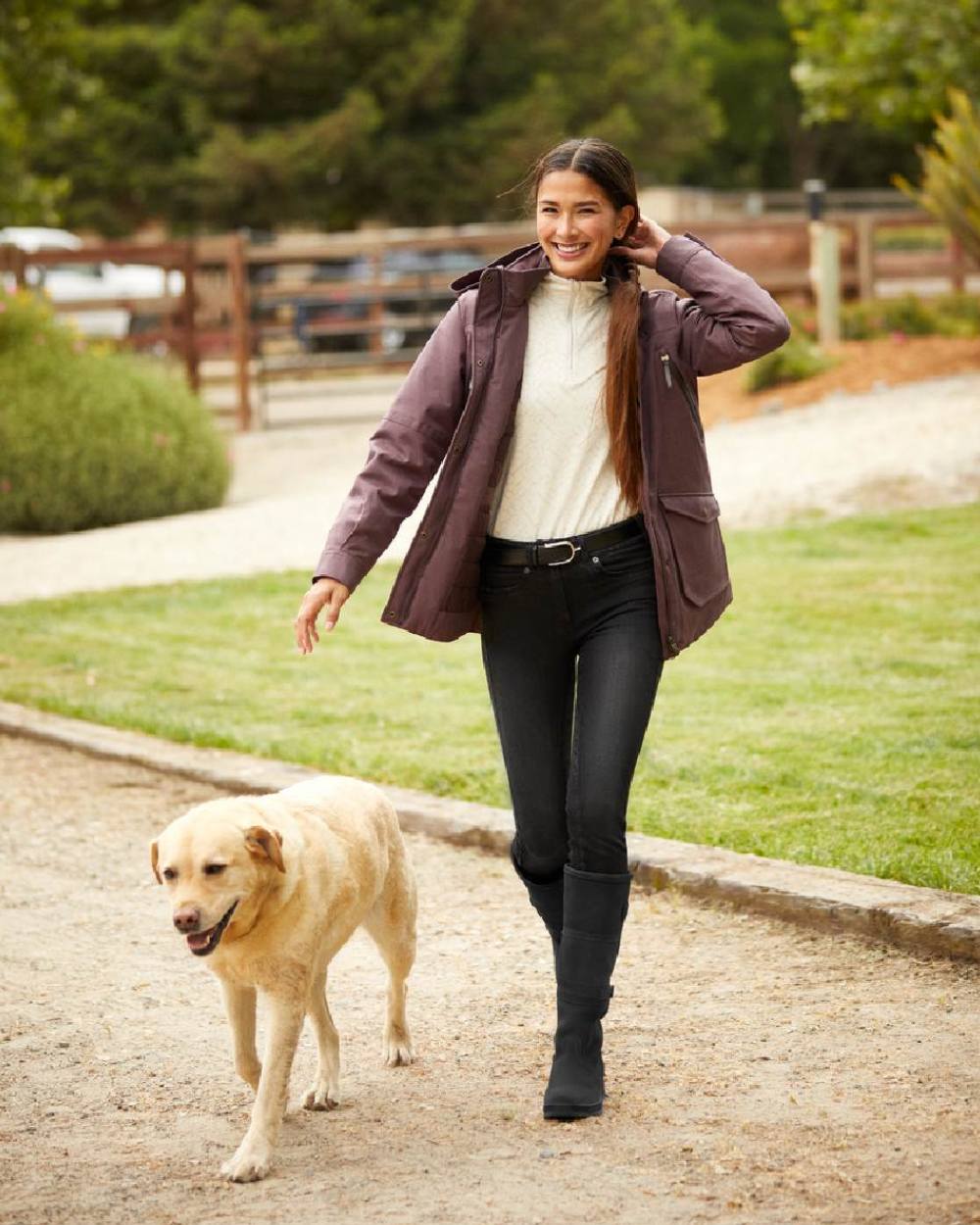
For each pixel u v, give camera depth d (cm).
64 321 2397
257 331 3017
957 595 1398
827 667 1195
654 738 1036
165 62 5325
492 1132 545
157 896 833
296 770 1013
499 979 698
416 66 5350
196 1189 514
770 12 8706
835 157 8862
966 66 2805
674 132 6253
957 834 812
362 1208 493
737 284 548
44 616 1549
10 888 849
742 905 752
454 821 891
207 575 1741
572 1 5728
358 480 568
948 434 1977
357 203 5678
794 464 1964
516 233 3086
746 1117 543
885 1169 495
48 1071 616
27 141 4294
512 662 566
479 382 550
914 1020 619
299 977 529
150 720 1143
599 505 552
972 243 2302
